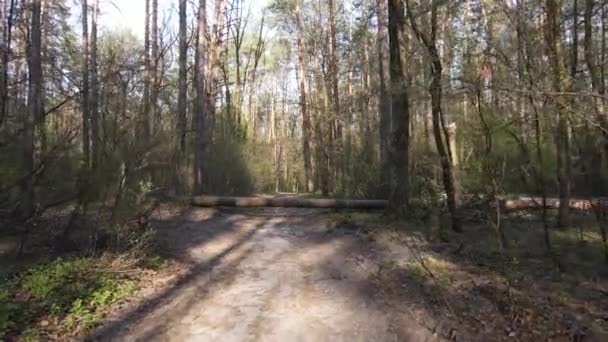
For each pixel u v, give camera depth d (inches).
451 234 311.1
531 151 254.7
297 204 469.1
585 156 248.4
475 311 191.3
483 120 245.0
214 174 643.5
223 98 936.9
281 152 1469.0
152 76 478.9
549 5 227.5
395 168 370.0
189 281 242.8
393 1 306.7
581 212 299.9
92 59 559.2
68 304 196.9
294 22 904.3
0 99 287.6
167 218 414.9
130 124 273.0
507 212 326.0
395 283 229.6
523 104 236.8
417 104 363.3
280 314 201.5
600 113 199.3
